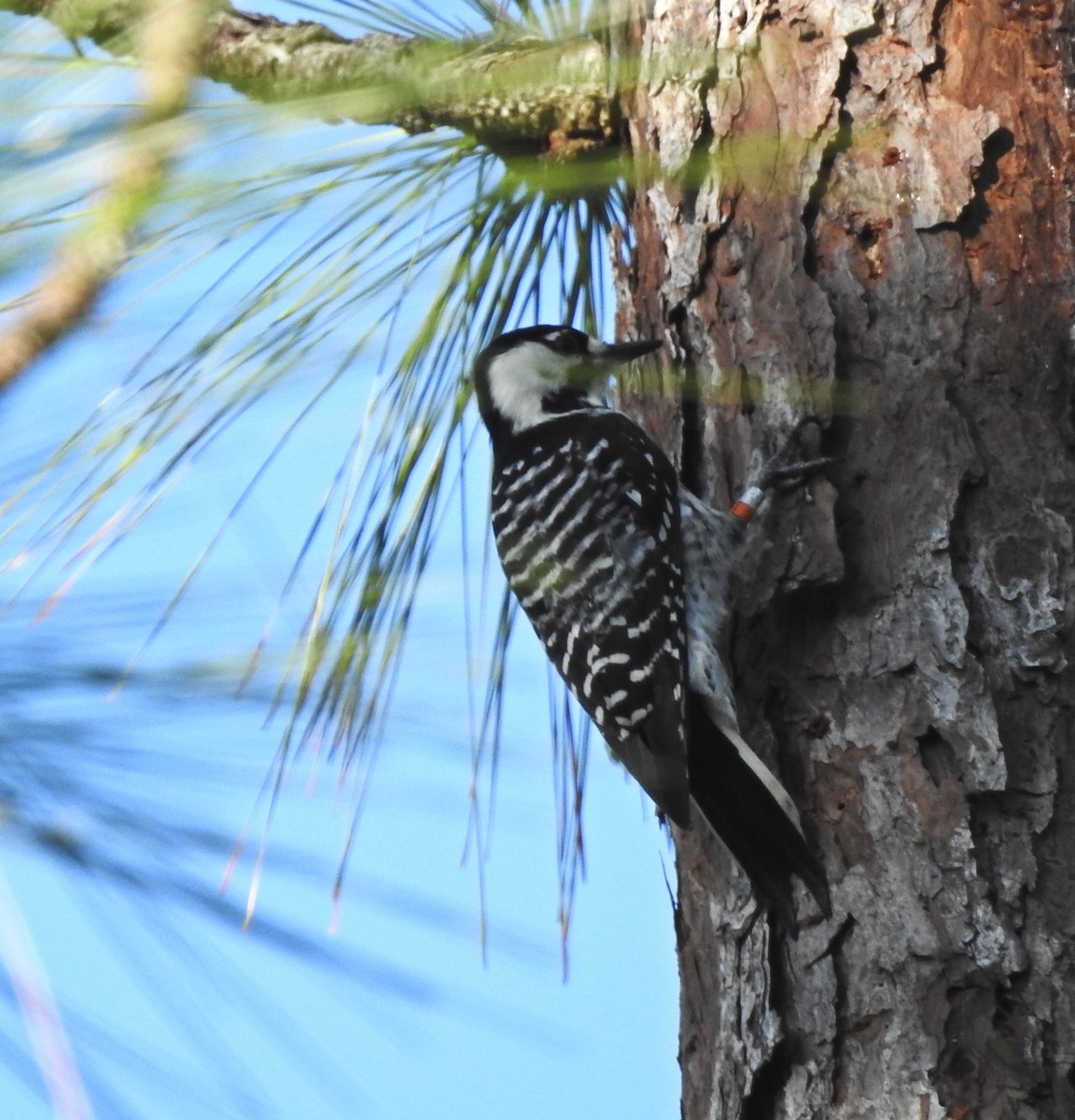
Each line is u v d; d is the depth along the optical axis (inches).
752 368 289.3
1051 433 268.5
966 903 241.4
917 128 286.0
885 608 265.0
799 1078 247.1
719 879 273.9
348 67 263.3
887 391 278.1
